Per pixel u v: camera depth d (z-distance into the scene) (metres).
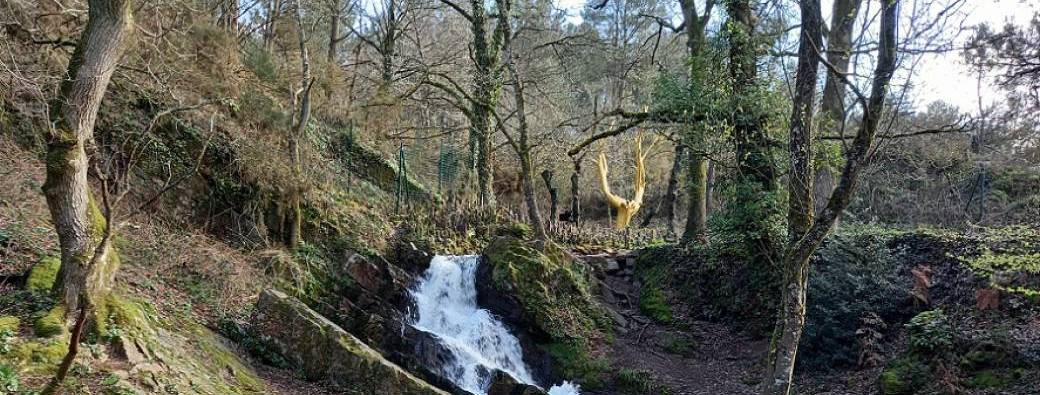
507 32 17.23
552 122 25.22
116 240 10.46
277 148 14.58
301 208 14.19
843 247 12.38
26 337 6.66
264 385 8.73
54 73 11.61
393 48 24.08
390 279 13.96
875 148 7.71
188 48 14.15
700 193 18.41
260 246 12.91
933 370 9.86
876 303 11.98
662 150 29.14
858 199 16.70
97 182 11.32
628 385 12.67
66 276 7.38
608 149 28.27
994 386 9.07
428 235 16.73
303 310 10.11
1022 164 18.83
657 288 16.48
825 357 11.84
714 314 15.14
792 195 8.86
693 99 14.70
